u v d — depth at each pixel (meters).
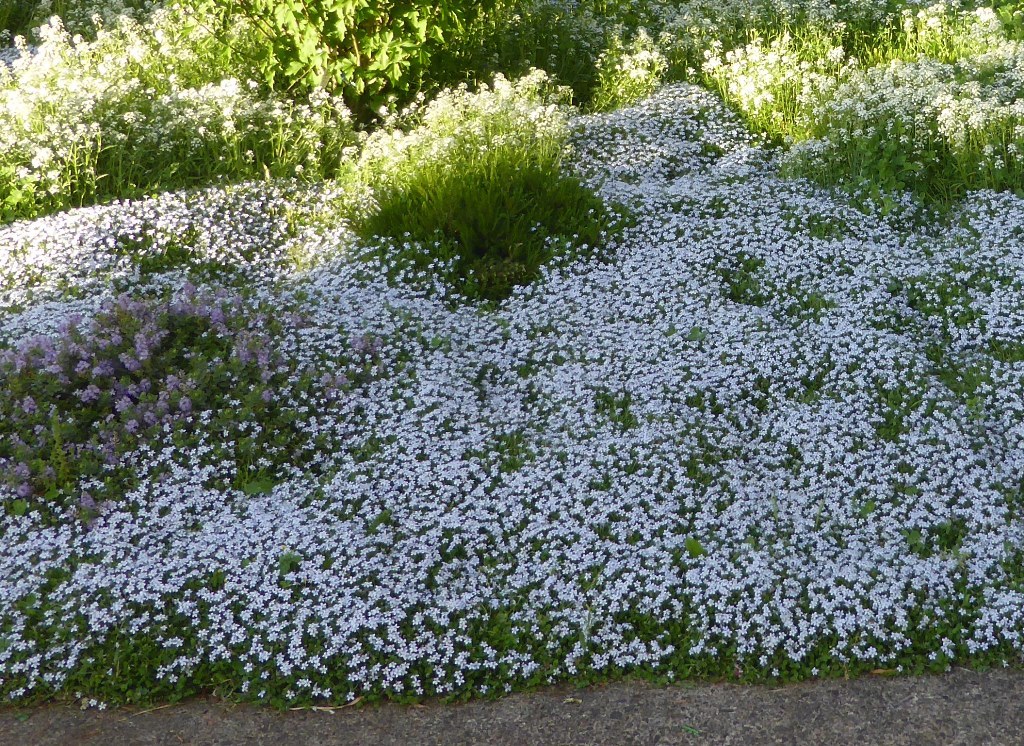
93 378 1.51
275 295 1.79
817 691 1.22
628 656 1.24
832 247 1.84
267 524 1.36
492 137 2.07
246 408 1.50
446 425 1.53
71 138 2.00
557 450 1.48
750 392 1.59
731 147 2.24
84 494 1.38
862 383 1.57
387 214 1.91
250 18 2.22
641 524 1.38
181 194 2.00
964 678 1.23
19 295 1.75
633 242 1.91
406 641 1.26
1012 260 1.78
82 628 1.25
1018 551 1.34
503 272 1.83
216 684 1.23
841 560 1.34
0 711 1.20
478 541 1.36
